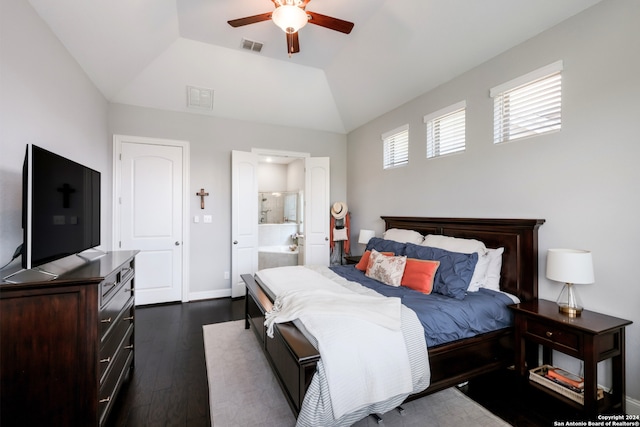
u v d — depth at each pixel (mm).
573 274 1865
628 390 1848
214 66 3625
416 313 1932
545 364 2260
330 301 1987
